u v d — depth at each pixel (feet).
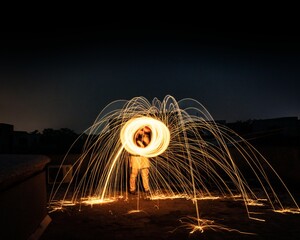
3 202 10.57
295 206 20.11
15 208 11.75
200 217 17.51
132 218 17.54
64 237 14.32
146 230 15.20
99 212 19.19
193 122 42.22
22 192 12.65
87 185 32.09
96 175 38.32
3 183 10.06
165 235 14.34
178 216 17.81
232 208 19.72
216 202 21.76
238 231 14.73
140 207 20.42
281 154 31.45
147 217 17.71
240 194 24.93
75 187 30.99
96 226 16.07
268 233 14.35
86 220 17.28
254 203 21.24
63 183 33.35
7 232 10.84
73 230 15.42
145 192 26.32
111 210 19.69
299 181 28.35
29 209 13.58
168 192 26.58
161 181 33.94
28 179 13.55
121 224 16.35
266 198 23.03
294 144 33.40
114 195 25.52
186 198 23.47
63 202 22.77
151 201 22.48
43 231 15.03
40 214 15.51
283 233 14.33
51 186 31.94
